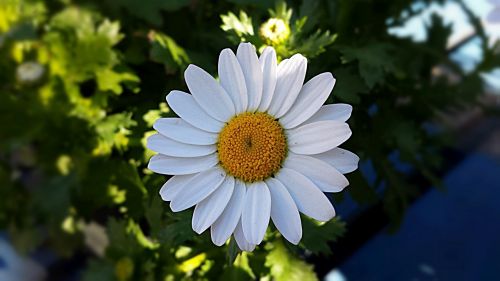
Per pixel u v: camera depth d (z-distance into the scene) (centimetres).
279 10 14
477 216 23
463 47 27
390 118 18
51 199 19
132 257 15
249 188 11
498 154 26
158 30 19
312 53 14
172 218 14
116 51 17
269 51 11
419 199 24
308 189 11
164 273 15
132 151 16
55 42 17
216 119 12
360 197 17
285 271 15
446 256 22
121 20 18
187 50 17
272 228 14
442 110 21
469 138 26
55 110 18
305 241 14
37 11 19
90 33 17
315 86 11
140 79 18
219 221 11
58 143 18
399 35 23
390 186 19
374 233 21
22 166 21
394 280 21
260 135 11
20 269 21
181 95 12
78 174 18
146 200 16
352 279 21
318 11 16
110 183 17
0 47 19
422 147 21
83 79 17
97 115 17
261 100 11
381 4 20
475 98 22
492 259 22
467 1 26
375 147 18
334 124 11
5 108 18
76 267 21
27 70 18
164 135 11
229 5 18
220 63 11
